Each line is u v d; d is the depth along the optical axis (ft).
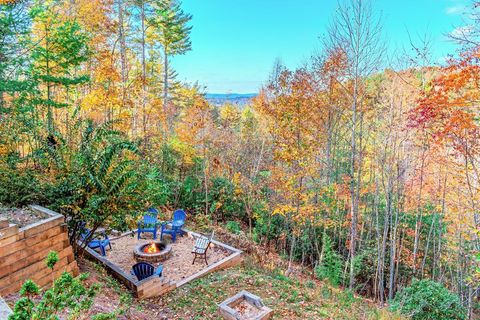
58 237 17.04
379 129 52.42
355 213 45.91
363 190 52.70
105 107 52.49
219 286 27.53
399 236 57.41
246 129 87.81
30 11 37.14
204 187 64.18
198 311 22.27
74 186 20.27
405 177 51.57
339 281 47.96
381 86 51.49
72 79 40.96
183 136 60.59
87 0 54.08
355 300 34.47
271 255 50.98
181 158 64.08
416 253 55.16
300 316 23.39
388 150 51.42
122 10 59.26
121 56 58.23
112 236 38.52
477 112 28.63
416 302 30.19
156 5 65.41
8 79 35.91
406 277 55.77
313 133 52.70
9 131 26.89
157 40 76.89
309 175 49.14
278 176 48.32
